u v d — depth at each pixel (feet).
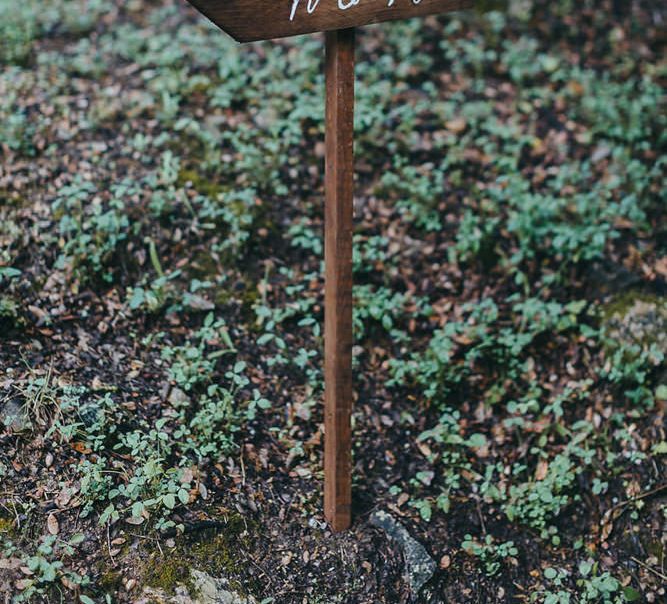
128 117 7.73
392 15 5.47
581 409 6.81
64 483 5.90
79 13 8.73
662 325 7.04
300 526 6.16
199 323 6.85
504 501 6.48
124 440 6.05
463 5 5.63
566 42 8.89
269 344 6.87
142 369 6.47
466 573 6.21
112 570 5.76
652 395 6.79
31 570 5.65
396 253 7.36
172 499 5.89
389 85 8.28
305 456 6.45
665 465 6.56
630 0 9.19
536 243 7.44
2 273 6.50
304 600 5.96
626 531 6.41
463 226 7.42
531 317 7.08
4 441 5.95
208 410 6.32
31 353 6.33
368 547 6.14
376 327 7.07
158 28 8.68
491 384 6.92
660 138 8.13
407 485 6.48
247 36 5.20
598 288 7.28
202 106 7.95
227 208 7.26
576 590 6.22
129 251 6.95
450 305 7.20
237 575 5.92
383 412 6.76
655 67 8.72
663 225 7.58
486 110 8.23
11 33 8.30
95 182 7.22
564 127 8.19
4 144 7.30
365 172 7.76
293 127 7.78
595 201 7.64
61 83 7.94
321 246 7.30
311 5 5.27
